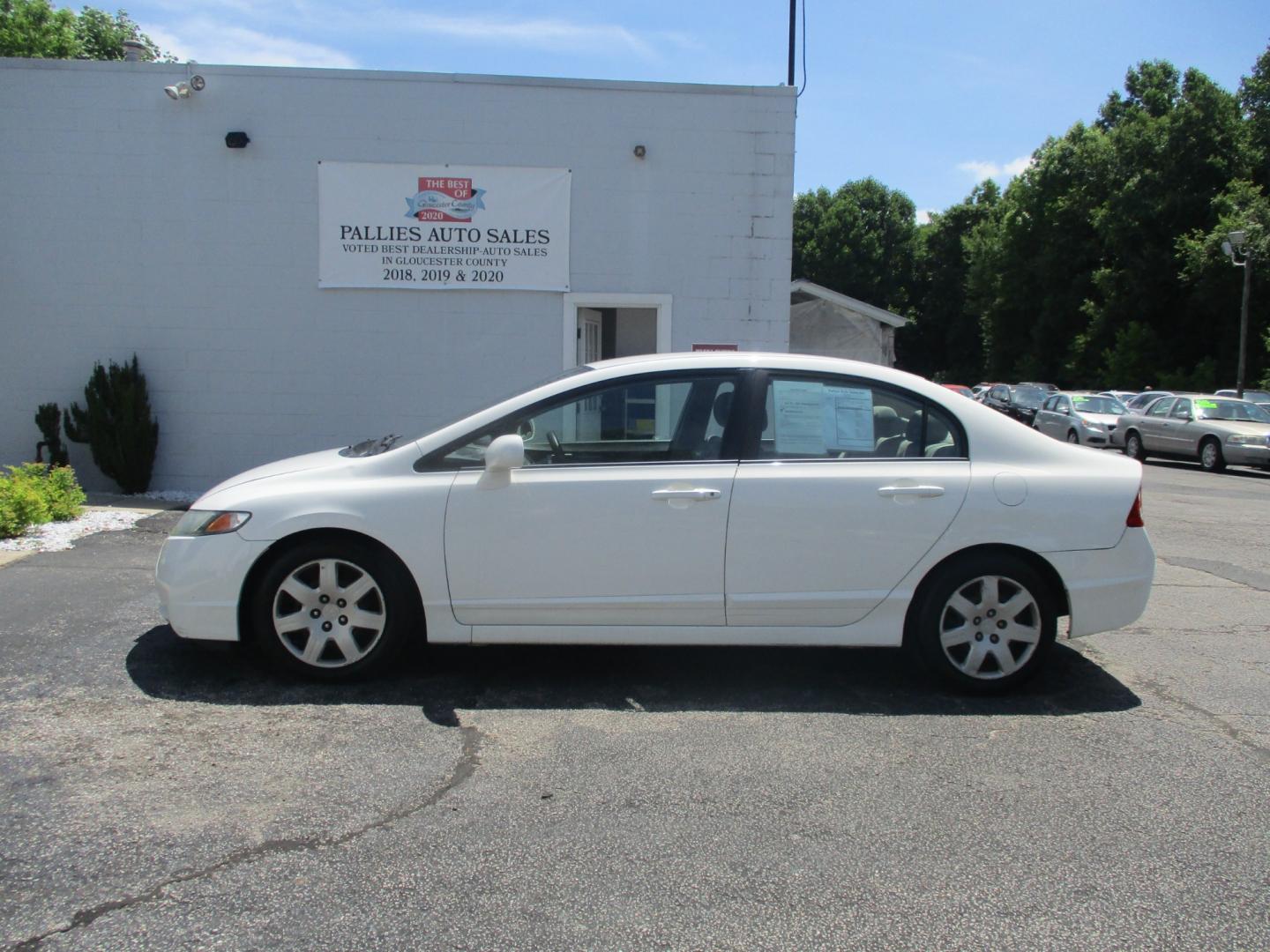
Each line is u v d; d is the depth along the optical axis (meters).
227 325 10.76
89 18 32.88
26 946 2.82
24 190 10.52
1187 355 41.66
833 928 3.01
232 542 4.84
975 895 3.21
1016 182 51.84
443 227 10.79
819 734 4.54
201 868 3.25
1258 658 5.89
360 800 3.75
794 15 14.56
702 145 10.89
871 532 4.93
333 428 10.91
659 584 4.92
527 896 3.14
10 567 7.24
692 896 3.16
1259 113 40.50
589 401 5.06
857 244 63.53
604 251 10.93
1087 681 5.39
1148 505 13.92
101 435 10.38
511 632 4.95
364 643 4.99
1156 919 3.10
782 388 5.12
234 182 10.62
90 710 4.57
